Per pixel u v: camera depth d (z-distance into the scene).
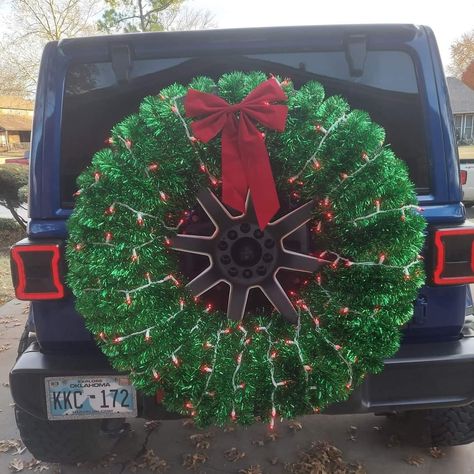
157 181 2.09
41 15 20.11
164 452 3.21
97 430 2.97
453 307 2.48
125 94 2.52
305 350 2.13
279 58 2.51
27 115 51.91
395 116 2.51
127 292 2.07
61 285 2.36
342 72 2.51
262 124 2.01
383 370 2.37
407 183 2.09
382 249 2.08
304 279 2.28
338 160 2.07
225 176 2.01
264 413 2.16
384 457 3.08
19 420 2.74
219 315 2.24
